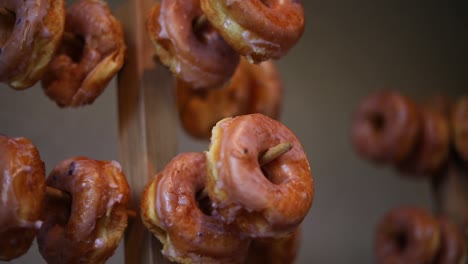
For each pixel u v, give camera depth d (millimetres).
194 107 967
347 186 1472
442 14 1669
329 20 1499
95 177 707
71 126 983
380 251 1090
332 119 1470
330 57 1488
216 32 771
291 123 1408
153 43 770
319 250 1393
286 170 690
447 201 1133
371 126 1138
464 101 1128
